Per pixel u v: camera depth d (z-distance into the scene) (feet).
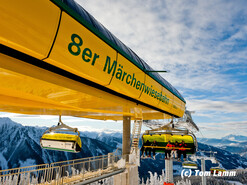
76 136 31.24
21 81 17.03
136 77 29.45
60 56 15.52
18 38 12.44
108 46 21.76
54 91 20.92
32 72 16.16
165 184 75.41
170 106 48.34
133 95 30.19
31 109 42.19
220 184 507.30
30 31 13.03
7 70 14.28
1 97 27.37
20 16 12.35
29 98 26.20
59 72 18.65
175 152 35.24
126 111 42.01
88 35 18.31
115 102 28.91
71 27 16.24
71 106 30.04
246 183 549.13
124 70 25.45
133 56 29.94
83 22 17.69
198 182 495.82
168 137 37.68
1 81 16.58
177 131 35.58
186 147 35.06
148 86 34.58
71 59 16.57
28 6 12.75
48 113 47.24
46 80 17.43
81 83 22.07
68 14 16.02
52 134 33.32
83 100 28.04
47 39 14.19
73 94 23.43
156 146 38.17
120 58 24.35
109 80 22.72
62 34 15.33
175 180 516.32
